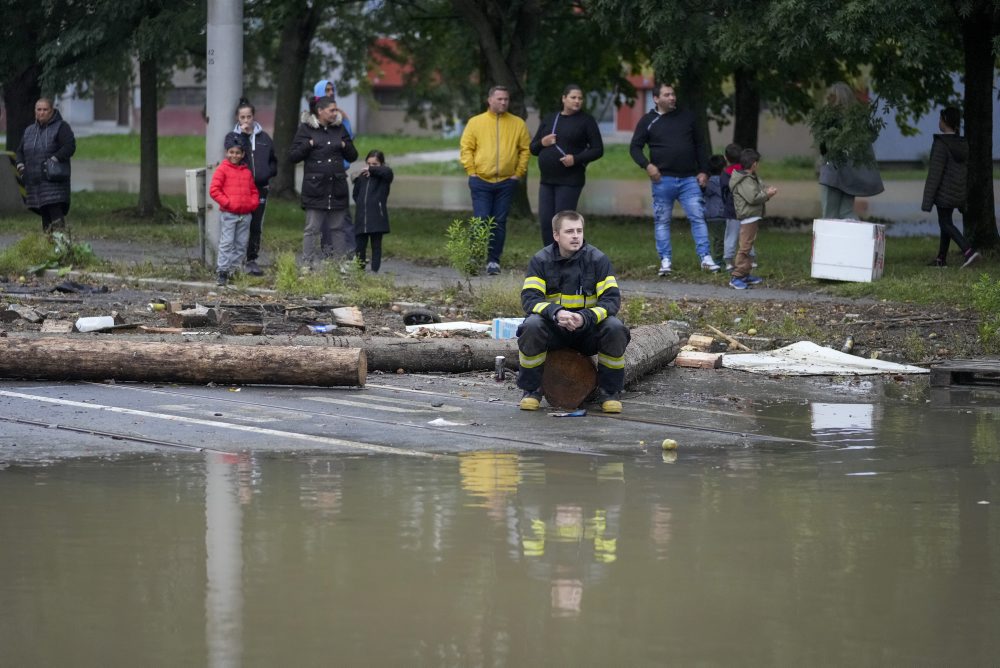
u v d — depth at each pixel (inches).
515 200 1699.1
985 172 1185.4
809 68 1565.0
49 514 403.5
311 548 367.9
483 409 600.4
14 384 641.0
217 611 315.0
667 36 1130.0
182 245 1298.0
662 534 386.6
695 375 702.5
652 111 1071.6
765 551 368.2
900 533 389.1
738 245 1060.5
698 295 954.1
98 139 3855.8
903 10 1007.0
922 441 537.3
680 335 804.0
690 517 407.2
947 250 1129.4
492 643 294.4
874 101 1108.5
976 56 1171.9
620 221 1750.7
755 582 339.9
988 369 679.7
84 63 1526.8
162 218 1621.6
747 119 1736.0
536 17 1633.9
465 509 414.3
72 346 643.5
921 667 282.8
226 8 1052.5
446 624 306.8
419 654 287.4
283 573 345.1
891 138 3262.8
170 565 351.6
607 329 596.4
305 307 812.0
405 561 355.9
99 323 748.6
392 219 1686.8
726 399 636.7
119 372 644.1
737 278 1003.3
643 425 568.4
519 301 865.5
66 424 546.6
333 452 502.6
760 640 297.4
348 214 1059.3
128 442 515.5
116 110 4111.7
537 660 284.2
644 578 343.3
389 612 314.7
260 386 649.0
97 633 300.2
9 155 1646.2
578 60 1839.3
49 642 294.4
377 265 1076.5
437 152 3732.8
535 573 345.4
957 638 299.9
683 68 1155.3
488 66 1761.8
